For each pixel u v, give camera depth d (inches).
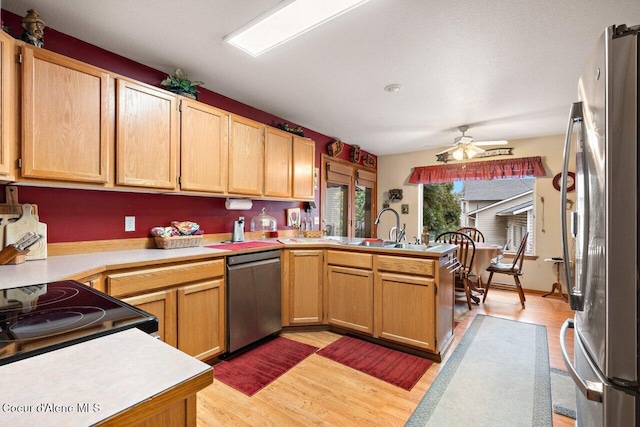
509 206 208.8
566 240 47.1
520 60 90.6
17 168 61.7
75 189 83.8
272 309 109.5
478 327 124.3
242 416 68.5
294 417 68.4
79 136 70.9
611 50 33.4
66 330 32.4
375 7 67.4
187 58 91.9
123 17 72.5
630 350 32.8
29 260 72.1
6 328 32.9
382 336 104.0
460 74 100.2
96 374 23.2
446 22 72.9
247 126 115.3
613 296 33.3
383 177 233.8
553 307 151.8
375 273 105.8
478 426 66.3
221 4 67.6
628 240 32.6
